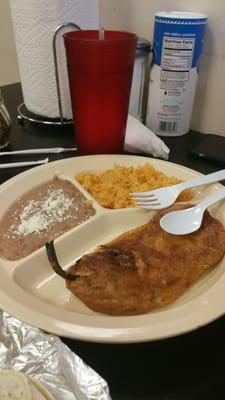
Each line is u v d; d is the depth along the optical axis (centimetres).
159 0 74
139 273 41
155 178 60
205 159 69
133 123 71
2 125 70
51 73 71
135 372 34
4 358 36
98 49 55
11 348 37
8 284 41
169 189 56
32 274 46
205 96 77
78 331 33
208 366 35
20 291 40
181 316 35
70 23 66
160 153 69
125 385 33
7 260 46
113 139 67
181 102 73
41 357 36
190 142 76
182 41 66
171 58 68
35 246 49
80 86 60
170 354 36
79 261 43
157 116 76
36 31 66
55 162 63
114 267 41
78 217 54
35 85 74
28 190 58
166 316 35
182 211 50
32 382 34
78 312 38
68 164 63
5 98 100
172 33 65
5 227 51
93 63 56
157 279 41
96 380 33
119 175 60
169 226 48
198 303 37
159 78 71
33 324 34
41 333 37
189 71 69
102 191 58
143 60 73
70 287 40
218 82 74
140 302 39
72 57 57
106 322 34
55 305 40
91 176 61
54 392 34
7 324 38
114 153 69
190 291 42
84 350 37
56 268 42
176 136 78
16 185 57
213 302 37
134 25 80
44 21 64
